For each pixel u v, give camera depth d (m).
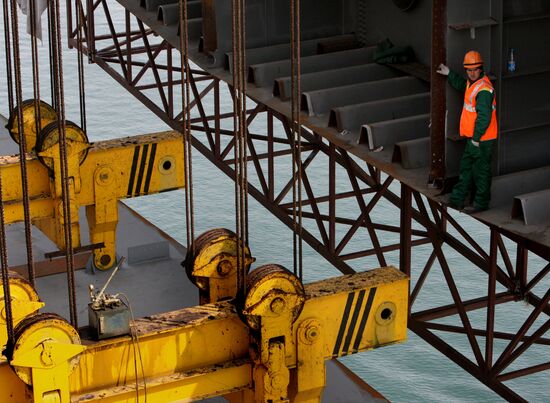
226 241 20.22
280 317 18.28
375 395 23.58
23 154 17.53
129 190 27.98
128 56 39.09
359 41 32.66
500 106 23.12
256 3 32.03
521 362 52.53
